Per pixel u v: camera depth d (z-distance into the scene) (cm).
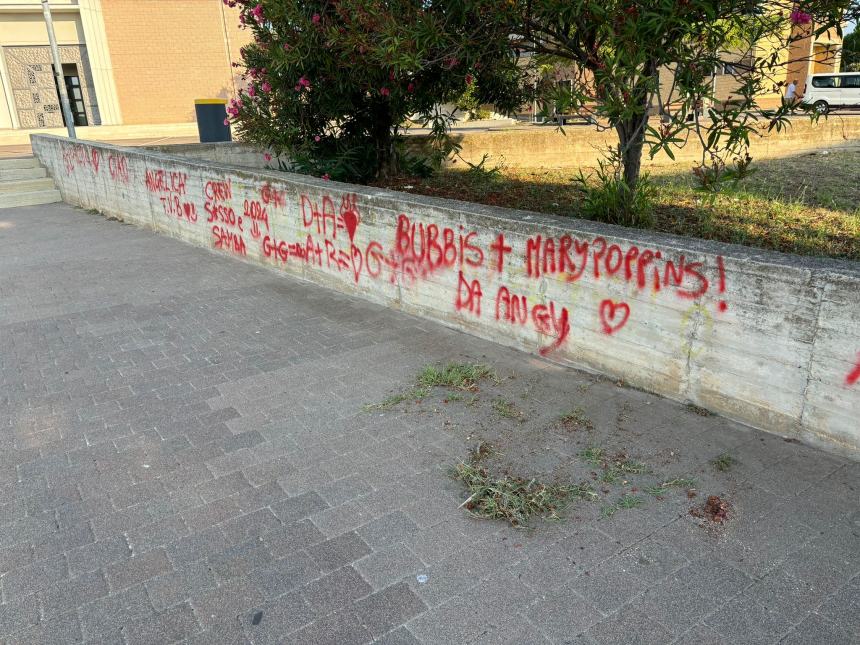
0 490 363
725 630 256
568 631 258
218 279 795
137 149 1130
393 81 783
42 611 276
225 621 268
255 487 361
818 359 364
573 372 494
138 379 510
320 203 707
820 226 709
